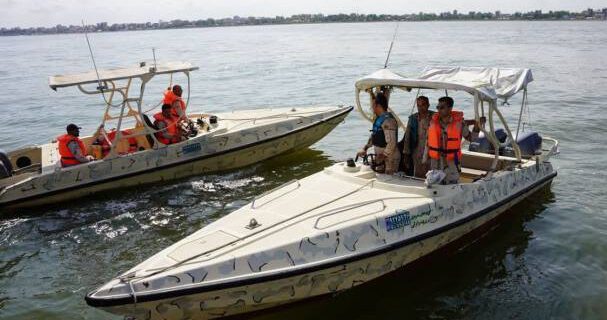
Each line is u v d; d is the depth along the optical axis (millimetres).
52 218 9117
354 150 12977
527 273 6820
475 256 7250
